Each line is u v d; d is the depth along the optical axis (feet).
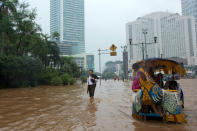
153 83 17.08
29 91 61.26
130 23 243.60
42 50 115.03
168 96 17.38
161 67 21.34
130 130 14.85
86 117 19.53
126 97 36.99
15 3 96.17
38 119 19.07
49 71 132.98
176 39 295.07
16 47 104.68
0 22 89.40
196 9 422.00
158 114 17.30
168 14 294.25
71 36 644.27
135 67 20.11
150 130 14.75
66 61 206.39
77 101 32.24
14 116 20.74
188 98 33.68
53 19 651.66
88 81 37.35
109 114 20.86
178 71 20.93
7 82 89.35
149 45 261.65
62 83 116.47
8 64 85.05
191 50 307.37
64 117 19.71
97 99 34.30
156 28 277.64
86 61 481.46
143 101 17.43
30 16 101.09
